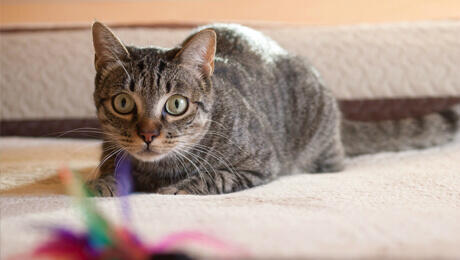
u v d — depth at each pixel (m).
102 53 0.69
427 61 1.02
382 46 1.04
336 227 0.50
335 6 1.23
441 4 1.21
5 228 0.51
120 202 0.58
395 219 0.52
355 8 1.22
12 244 0.48
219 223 0.51
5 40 1.06
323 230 0.49
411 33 1.05
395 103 1.01
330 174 0.79
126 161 0.72
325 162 0.88
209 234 0.48
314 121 0.86
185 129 0.68
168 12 1.24
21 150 0.91
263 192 0.65
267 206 0.57
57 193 0.65
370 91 1.02
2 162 0.83
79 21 1.25
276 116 0.82
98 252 0.43
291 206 0.58
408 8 1.22
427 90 1.01
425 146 0.93
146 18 1.24
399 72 1.02
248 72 0.81
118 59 0.68
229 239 0.47
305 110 0.86
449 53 1.03
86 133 1.02
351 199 0.60
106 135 0.71
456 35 1.04
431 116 0.95
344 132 0.94
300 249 0.45
